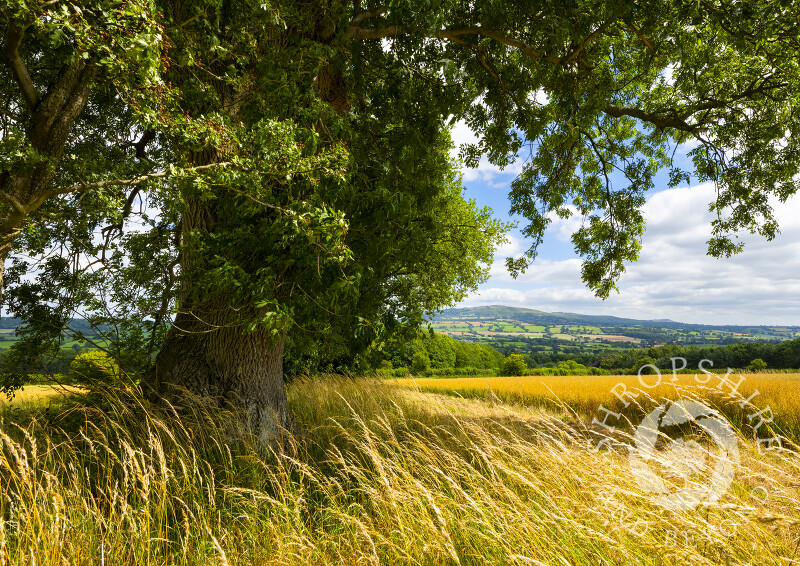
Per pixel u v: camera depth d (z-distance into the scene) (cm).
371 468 476
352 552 314
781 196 1019
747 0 656
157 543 330
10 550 297
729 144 1046
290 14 560
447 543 279
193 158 595
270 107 532
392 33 636
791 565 220
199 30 498
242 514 379
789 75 866
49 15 293
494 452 429
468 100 808
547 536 279
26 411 643
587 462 380
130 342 670
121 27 319
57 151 473
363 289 640
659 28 685
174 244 739
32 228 444
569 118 845
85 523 329
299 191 496
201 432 519
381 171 623
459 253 1590
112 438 492
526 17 672
